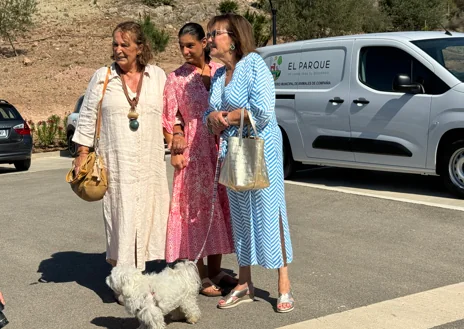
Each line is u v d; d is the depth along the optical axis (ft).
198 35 17.93
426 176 36.14
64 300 18.95
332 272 20.65
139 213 17.85
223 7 121.29
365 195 31.35
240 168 15.76
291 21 101.65
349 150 32.78
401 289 18.95
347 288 19.15
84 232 26.96
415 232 24.94
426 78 30.22
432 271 20.52
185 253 18.29
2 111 48.47
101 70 18.06
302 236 24.90
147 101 17.88
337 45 33.45
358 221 26.81
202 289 18.83
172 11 127.85
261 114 15.96
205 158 18.11
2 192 37.83
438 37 31.99
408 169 30.99
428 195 31.37
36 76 91.45
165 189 18.40
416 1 121.60
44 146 62.54
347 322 16.53
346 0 102.32
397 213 27.78
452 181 29.99
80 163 17.87
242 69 16.24
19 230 27.66
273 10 60.49
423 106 29.91
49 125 63.82
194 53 17.94
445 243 23.45
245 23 16.52
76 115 55.77
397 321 16.53
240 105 16.20
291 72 35.47
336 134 33.22
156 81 18.25
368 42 32.27
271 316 17.12
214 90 16.97
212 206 17.40
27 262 22.90
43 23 121.70
